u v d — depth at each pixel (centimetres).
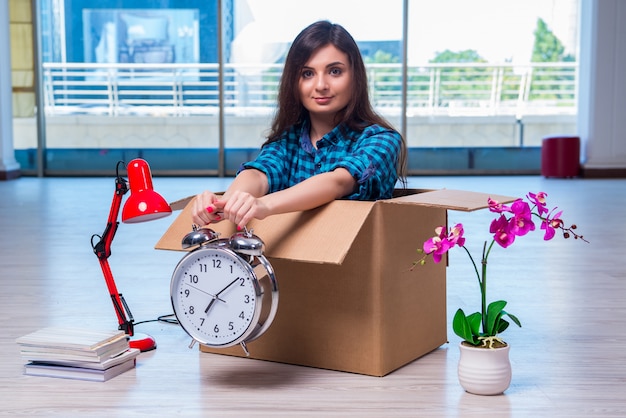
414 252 212
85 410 179
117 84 881
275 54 871
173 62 877
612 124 852
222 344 186
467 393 189
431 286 222
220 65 870
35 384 197
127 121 884
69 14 873
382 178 212
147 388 194
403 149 233
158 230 480
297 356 211
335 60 220
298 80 225
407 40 867
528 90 889
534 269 352
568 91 891
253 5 865
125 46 876
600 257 382
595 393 190
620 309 276
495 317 190
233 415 175
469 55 878
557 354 222
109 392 191
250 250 180
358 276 199
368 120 229
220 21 866
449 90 884
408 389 192
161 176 888
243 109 880
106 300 293
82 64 878
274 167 223
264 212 183
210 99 880
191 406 181
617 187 748
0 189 745
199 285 188
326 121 230
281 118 232
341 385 195
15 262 374
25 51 870
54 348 200
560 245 419
